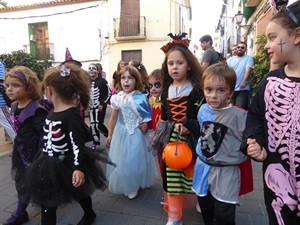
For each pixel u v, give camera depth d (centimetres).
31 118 224
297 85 126
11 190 304
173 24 1408
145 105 287
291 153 128
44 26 1548
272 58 135
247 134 147
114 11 1432
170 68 217
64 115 200
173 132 221
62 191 197
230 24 1683
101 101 470
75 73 209
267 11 652
